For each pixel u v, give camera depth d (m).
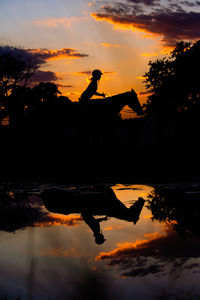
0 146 17.66
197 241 2.26
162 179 7.27
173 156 13.14
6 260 1.90
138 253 2.00
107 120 9.60
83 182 6.88
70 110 10.50
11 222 3.03
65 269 1.71
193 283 1.51
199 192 5.12
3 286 1.49
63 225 2.89
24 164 12.20
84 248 2.12
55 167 10.66
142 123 17.05
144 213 3.47
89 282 1.52
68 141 10.82
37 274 1.64
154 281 1.54
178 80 26.56
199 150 14.82
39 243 2.28
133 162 10.96
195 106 24.61
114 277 1.59
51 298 1.35
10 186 6.39
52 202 4.29
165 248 2.09
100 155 10.69
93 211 3.62
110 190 5.52
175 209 3.68
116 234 2.53
